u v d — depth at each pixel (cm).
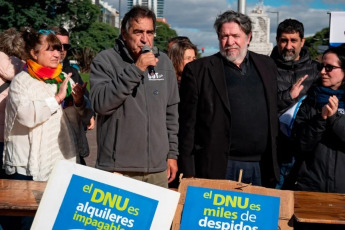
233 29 393
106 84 357
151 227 301
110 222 301
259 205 316
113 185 305
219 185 324
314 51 5072
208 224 313
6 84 448
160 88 375
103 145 366
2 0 3559
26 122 387
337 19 820
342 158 394
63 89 399
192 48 530
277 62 541
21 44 449
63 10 4153
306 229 407
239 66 402
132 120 361
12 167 402
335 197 361
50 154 402
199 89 398
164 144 376
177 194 305
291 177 429
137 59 359
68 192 304
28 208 314
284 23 534
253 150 395
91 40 4697
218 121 392
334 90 400
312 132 391
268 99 399
